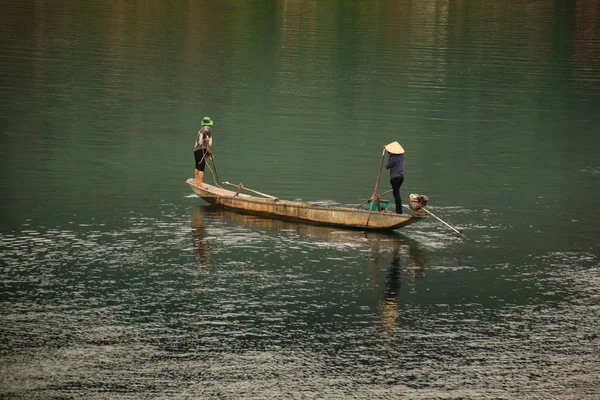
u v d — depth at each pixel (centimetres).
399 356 4356
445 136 10725
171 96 12644
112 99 12219
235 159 9150
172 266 5647
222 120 11194
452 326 4759
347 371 4172
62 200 7275
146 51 16775
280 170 8744
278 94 13162
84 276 5388
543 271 5766
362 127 11075
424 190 8112
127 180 8106
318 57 16950
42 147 9281
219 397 3881
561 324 4825
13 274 5372
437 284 5447
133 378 4031
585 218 7225
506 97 13588
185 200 7506
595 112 12619
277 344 4456
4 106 11338
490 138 10706
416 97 13338
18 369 4078
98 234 6325
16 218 6662
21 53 15738
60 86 12938
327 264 5806
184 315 4800
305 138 10319
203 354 4309
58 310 4803
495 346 4509
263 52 17300
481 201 7750
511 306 5088
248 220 6944
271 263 5788
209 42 18312
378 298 5169
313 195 7788
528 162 9481
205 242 6231
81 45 17075
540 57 18050
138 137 10031
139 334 4519
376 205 6950
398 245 6303
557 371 4234
